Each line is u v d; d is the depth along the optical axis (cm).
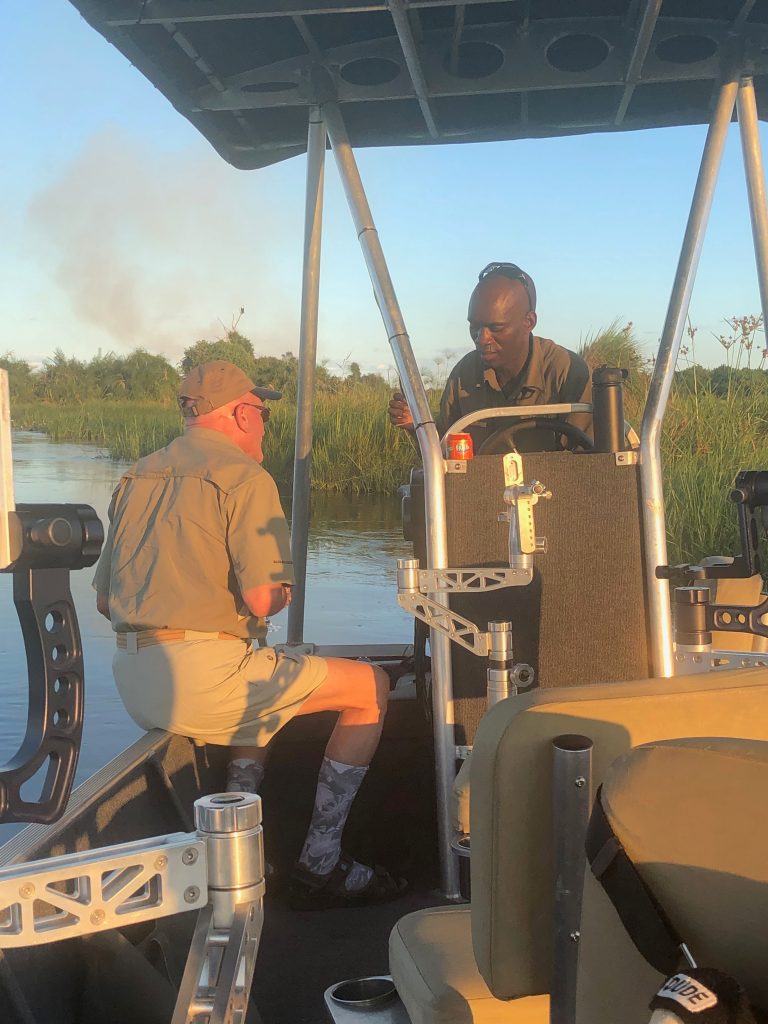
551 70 310
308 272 342
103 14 263
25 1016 130
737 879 82
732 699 122
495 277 321
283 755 296
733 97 290
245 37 295
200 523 255
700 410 789
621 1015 92
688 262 275
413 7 260
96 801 182
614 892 88
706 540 705
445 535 270
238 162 379
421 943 155
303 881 263
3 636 509
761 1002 81
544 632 272
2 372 91
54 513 98
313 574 666
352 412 1086
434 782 305
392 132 366
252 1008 190
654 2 257
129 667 258
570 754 116
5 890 103
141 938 183
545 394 329
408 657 335
